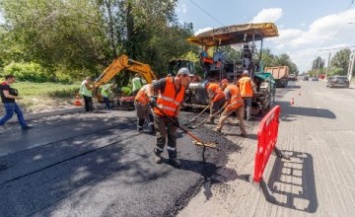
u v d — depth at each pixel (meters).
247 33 8.87
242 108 5.86
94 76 16.70
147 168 3.96
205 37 9.44
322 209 2.97
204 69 10.09
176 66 12.07
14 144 5.07
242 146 5.20
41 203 2.94
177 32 18.22
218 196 3.21
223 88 7.40
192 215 2.79
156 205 2.94
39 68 17.92
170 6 15.21
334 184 3.59
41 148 4.84
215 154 4.65
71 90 14.88
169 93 3.90
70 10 12.70
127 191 3.24
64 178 3.58
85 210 2.82
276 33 9.17
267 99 9.09
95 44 14.88
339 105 11.64
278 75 25.48
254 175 3.12
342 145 5.38
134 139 5.46
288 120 8.06
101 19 14.31
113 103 10.52
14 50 13.79
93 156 4.43
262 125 3.11
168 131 4.04
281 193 3.32
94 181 3.51
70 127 6.54
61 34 13.20
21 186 3.34
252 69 9.04
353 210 2.96
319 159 4.55
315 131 6.60
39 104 10.03
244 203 3.06
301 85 31.14
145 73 10.62
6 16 12.49
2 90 5.98
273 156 4.66
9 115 6.10
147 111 5.95
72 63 14.86
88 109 9.08
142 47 15.72
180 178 3.65
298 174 3.90
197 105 8.90
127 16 14.97
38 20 12.31
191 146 5.07
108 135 5.76
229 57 9.84
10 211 2.78
